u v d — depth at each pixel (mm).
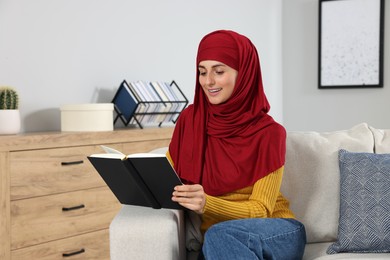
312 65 5711
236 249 1767
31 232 3064
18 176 2998
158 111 4078
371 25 5414
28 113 3631
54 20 3770
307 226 2340
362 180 2203
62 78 3824
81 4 3930
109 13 4121
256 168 2148
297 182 2385
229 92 2217
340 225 2209
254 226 1880
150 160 1810
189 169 2268
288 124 5852
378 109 5438
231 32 2242
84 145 3338
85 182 3342
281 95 5840
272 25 5703
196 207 1892
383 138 2461
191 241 2201
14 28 3547
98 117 3547
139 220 1927
